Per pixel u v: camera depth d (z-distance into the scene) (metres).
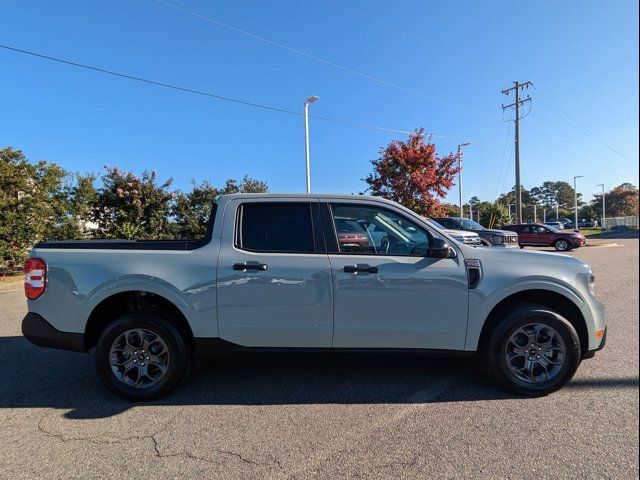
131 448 3.01
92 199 16.58
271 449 2.97
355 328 3.77
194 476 2.67
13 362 4.95
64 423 3.39
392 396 3.82
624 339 5.48
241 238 3.90
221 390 4.00
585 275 3.85
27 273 3.85
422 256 3.84
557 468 2.70
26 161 14.25
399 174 23.64
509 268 3.79
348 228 3.96
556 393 3.83
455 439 3.07
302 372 4.44
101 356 3.74
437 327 3.77
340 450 2.94
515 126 30.23
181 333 3.83
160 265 3.79
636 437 3.06
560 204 128.62
